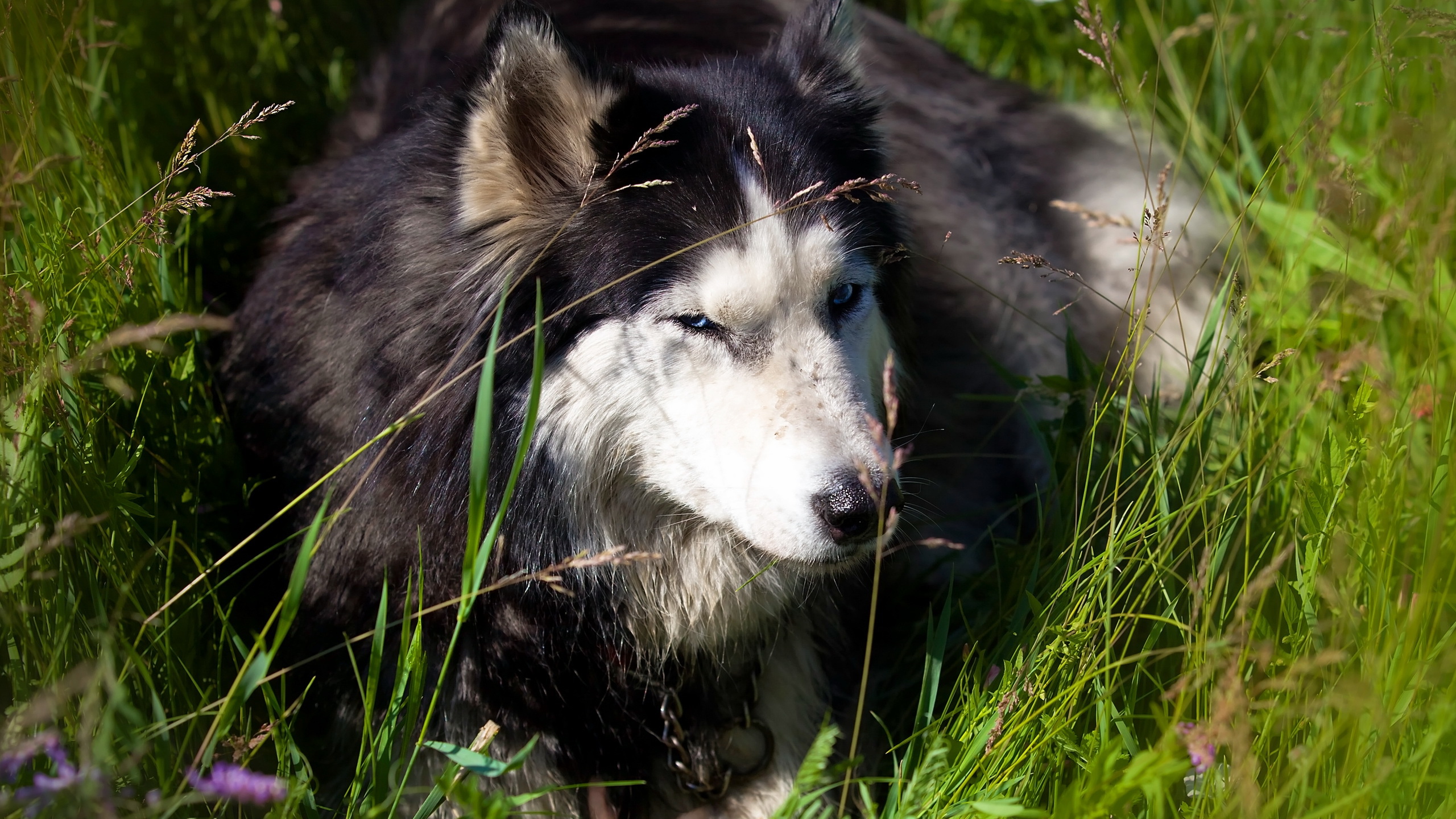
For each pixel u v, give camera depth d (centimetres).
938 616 395
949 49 585
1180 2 620
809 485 284
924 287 461
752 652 367
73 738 253
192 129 350
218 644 317
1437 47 506
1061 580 339
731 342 298
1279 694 296
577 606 333
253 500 366
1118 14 635
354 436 326
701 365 299
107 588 290
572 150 309
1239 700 245
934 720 325
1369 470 332
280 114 526
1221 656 285
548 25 296
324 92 552
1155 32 571
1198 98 445
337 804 322
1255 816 239
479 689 325
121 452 312
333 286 342
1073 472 369
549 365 307
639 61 430
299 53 561
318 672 333
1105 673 316
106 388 322
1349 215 405
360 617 327
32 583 272
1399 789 255
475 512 253
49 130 392
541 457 312
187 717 250
